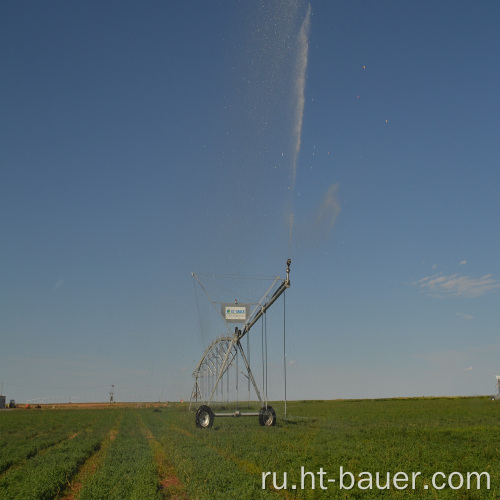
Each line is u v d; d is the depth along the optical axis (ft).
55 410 335.47
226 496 47.96
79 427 163.94
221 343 164.76
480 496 50.44
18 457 87.10
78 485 63.26
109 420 196.13
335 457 71.46
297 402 353.92
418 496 49.65
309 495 50.90
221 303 135.03
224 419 158.10
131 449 89.15
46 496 55.16
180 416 192.54
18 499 52.95
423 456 73.41
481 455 77.61
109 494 51.80
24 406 400.88
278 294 119.44
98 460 79.71
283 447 84.84
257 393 133.80
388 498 49.29
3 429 158.61
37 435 138.72
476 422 154.81
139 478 57.31
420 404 288.92
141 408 354.54
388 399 417.08
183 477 60.34
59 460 78.28
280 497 50.14
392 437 103.14
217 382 134.62
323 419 161.89
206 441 96.99
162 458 79.36
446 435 109.09
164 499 51.93
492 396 317.22
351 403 324.80
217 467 61.98
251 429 120.78
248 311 135.54
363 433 111.65
